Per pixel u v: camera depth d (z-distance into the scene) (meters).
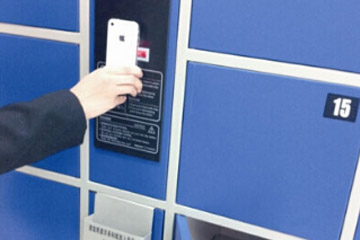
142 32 0.78
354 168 0.71
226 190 0.82
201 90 0.78
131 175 0.90
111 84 0.74
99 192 0.95
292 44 0.69
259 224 0.82
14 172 1.03
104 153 0.91
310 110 0.71
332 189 0.74
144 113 0.83
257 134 0.76
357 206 0.73
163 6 0.75
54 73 0.90
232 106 0.77
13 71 0.94
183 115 0.81
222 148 0.80
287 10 0.68
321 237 0.77
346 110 0.69
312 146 0.73
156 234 0.92
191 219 0.90
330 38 0.67
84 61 0.86
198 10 0.74
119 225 0.94
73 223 1.01
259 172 0.78
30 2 0.86
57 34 0.86
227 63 0.75
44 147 0.70
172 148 0.84
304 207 0.77
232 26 0.72
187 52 0.77
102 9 0.80
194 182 0.84
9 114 0.68
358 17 0.64
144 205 0.91
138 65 0.81
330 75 0.68
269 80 0.72
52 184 1.00
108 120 0.87
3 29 0.91
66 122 0.70
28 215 1.06
